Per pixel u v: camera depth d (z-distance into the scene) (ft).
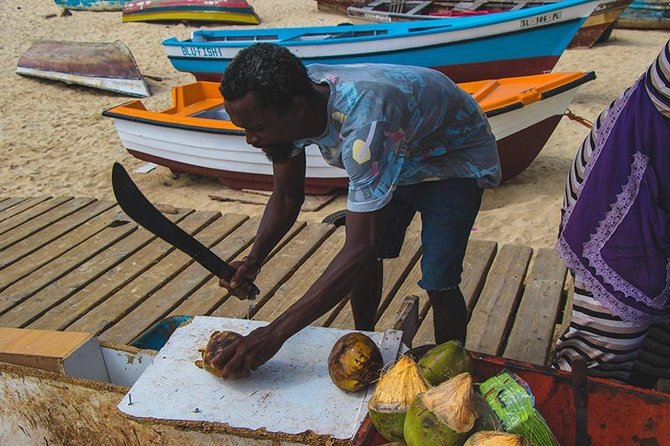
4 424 7.41
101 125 27.37
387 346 6.66
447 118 7.04
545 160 20.98
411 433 5.21
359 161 5.90
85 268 13.34
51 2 57.36
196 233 14.79
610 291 6.94
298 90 5.85
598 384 6.13
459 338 8.71
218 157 19.58
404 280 12.21
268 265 12.95
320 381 6.35
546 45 23.00
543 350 10.03
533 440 5.30
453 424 5.06
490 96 18.52
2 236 15.12
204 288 12.38
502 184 19.26
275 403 6.09
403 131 6.26
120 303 12.00
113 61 31.58
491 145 7.64
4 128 27.37
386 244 8.43
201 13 47.01
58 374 6.68
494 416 5.38
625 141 6.61
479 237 15.85
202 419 5.93
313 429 5.77
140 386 6.35
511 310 11.03
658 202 6.63
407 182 7.55
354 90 6.06
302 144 6.81
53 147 25.11
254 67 5.70
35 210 16.57
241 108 5.79
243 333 7.01
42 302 12.14
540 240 15.44
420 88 6.60
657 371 8.08
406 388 5.54
